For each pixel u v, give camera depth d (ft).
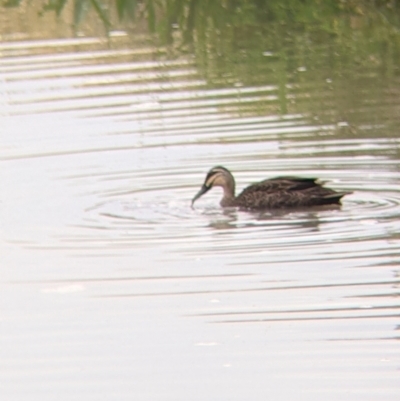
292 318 41.65
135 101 71.46
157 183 58.59
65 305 43.91
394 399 35.68
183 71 77.82
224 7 88.07
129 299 44.16
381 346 39.06
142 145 63.67
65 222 53.11
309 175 58.49
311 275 45.29
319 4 89.81
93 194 57.11
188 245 49.70
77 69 78.79
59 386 37.65
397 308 41.78
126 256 48.42
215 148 62.69
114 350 40.01
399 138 62.69
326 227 51.11
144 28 86.84
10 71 78.79
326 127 64.95
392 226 50.55
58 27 89.61
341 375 37.35
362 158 60.23
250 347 39.68
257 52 81.46
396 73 75.05
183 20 85.97
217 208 55.06
